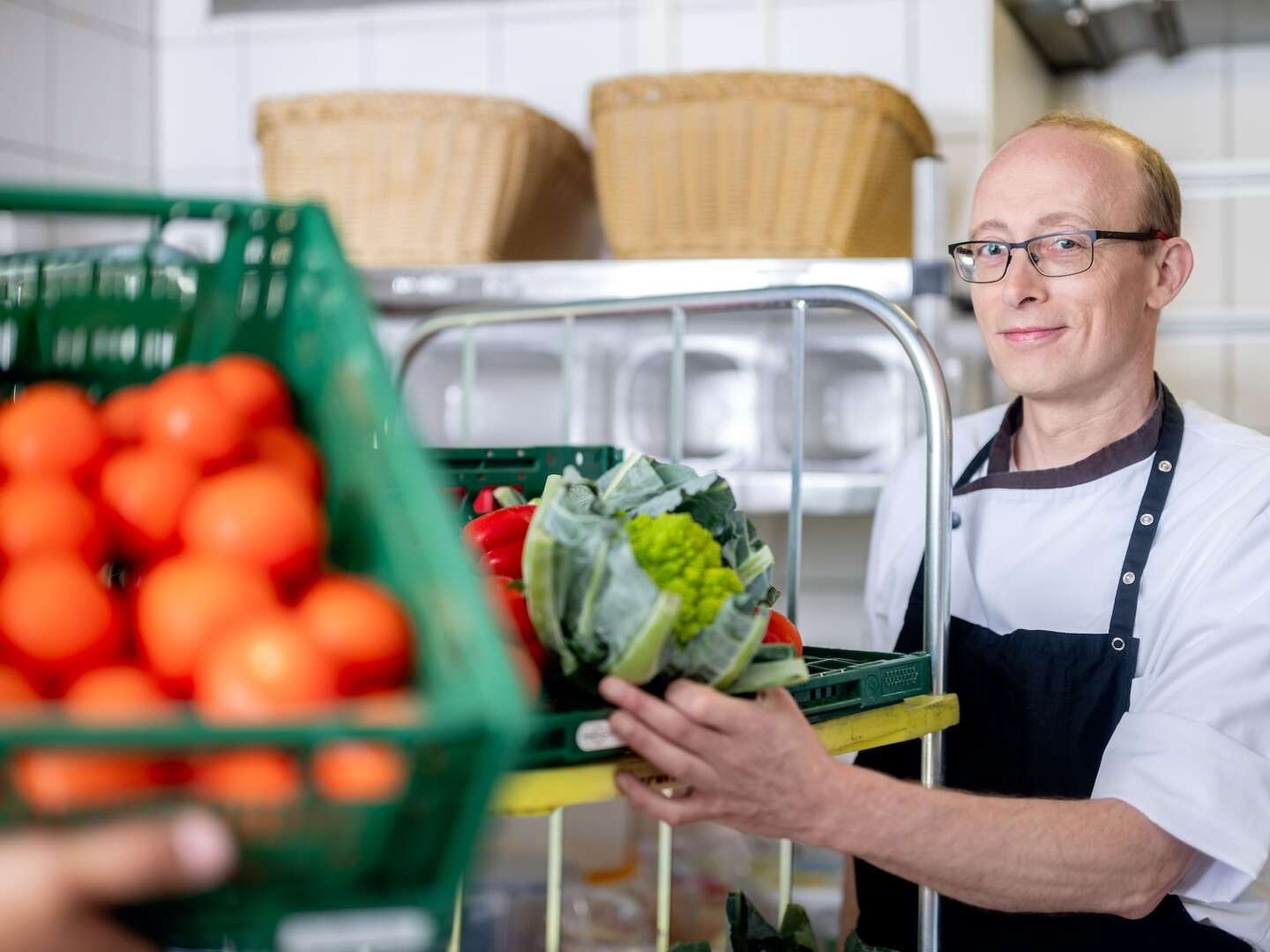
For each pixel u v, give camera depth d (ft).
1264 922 3.80
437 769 1.32
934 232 6.80
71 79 8.39
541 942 4.80
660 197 6.84
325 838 1.34
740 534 2.82
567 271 6.86
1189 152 8.41
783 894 3.79
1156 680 3.82
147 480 1.67
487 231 7.10
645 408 8.09
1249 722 3.65
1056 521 4.30
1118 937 3.92
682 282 6.69
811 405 8.01
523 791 2.36
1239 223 8.18
